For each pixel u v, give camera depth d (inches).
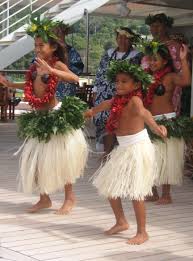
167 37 229.3
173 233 172.1
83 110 184.1
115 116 161.0
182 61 207.0
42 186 184.4
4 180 242.7
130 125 159.5
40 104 186.4
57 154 182.2
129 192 157.4
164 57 202.5
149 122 157.6
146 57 221.0
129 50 252.1
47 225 176.2
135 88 161.5
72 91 222.7
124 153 159.5
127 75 159.6
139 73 159.5
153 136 197.9
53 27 186.7
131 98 159.9
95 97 268.2
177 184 209.3
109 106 167.8
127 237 166.2
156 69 204.2
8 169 269.9
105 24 706.2
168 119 204.7
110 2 399.2
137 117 159.5
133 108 158.4
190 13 393.4
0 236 163.0
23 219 182.5
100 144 289.0
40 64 178.9
